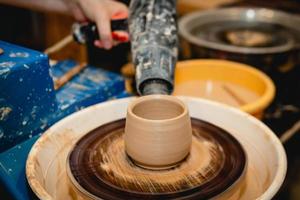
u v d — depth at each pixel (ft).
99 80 3.08
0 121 2.26
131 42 2.76
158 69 2.45
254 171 2.44
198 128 2.68
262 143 2.47
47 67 2.43
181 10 6.90
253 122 2.59
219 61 4.25
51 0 3.58
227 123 2.75
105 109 2.78
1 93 2.20
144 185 2.11
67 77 3.07
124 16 3.21
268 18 5.74
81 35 3.23
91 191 2.06
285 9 6.29
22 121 2.39
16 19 5.64
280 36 5.20
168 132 2.05
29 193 2.12
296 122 4.29
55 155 2.43
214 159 2.35
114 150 2.44
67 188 2.32
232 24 5.71
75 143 2.47
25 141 2.45
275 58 4.18
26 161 2.20
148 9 2.82
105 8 3.20
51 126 2.48
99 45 3.22
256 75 3.92
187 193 2.04
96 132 2.59
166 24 2.76
